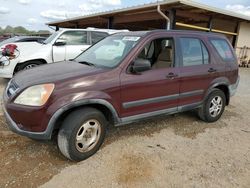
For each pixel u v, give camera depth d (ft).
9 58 22.45
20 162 10.24
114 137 13.07
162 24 59.31
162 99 12.91
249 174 10.34
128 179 9.50
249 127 15.90
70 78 10.16
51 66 12.40
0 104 17.08
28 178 9.24
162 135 13.70
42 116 9.50
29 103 9.56
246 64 57.06
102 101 10.60
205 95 15.21
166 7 36.99
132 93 11.62
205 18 44.83
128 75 11.45
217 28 52.11
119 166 10.32
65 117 10.30
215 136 14.06
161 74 12.63
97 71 10.90
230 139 13.76
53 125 9.68
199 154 11.76
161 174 9.93
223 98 16.42
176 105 13.73
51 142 12.01
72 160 10.42
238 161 11.35
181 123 15.75
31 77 10.69
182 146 12.51
